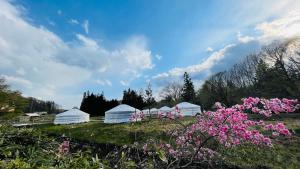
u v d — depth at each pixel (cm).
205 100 4234
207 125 600
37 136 311
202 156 675
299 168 838
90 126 2266
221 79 4259
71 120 2975
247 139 533
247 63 4112
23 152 251
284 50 2988
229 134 545
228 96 3859
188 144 679
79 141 1457
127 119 2523
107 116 2644
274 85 2953
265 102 511
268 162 881
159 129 1259
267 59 3288
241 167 806
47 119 4100
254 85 3541
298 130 1237
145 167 466
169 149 663
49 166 212
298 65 2802
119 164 293
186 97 5328
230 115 539
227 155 830
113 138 1465
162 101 5709
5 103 1265
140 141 1189
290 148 987
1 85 1486
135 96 5528
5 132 290
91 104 5888
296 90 2672
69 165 214
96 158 232
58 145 313
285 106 493
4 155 235
